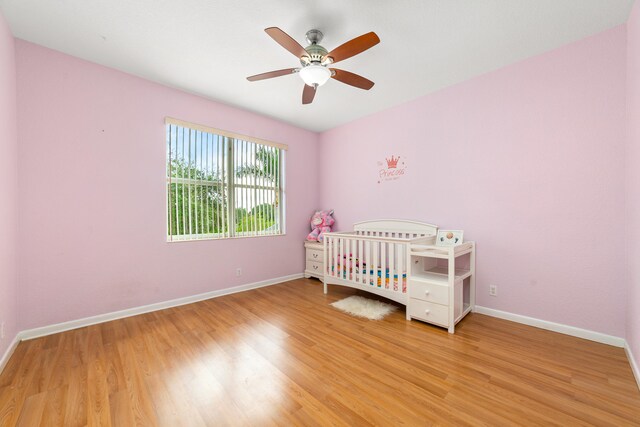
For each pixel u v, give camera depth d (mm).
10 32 2088
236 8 1868
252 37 2191
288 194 4250
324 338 2289
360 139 3998
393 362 1912
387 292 2912
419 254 2590
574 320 2285
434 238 3047
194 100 3215
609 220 2133
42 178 2307
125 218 2740
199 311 2908
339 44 2270
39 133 2291
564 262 2328
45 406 1479
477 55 2430
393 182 3588
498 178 2672
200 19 1983
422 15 1930
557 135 2348
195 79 2869
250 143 3809
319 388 1636
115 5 1852
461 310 2596
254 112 3785
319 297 3398
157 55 2445
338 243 3582
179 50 2369
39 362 1906
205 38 2203
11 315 2053
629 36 1969
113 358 1969
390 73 2729
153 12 1915
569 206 2301
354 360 1941
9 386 1646
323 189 4598
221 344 2188
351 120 4098
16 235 2164
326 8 1864
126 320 2652
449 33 2127
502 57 2467
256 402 1516
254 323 2604
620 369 1803
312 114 3871
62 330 2395
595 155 2184
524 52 2395
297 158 4375
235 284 3611
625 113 2055
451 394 1573
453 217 3002
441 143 3090
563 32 2135
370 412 1438
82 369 1828
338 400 1531
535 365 1858
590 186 2207
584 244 2236
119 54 2430
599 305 2178
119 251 2707
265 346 2154
